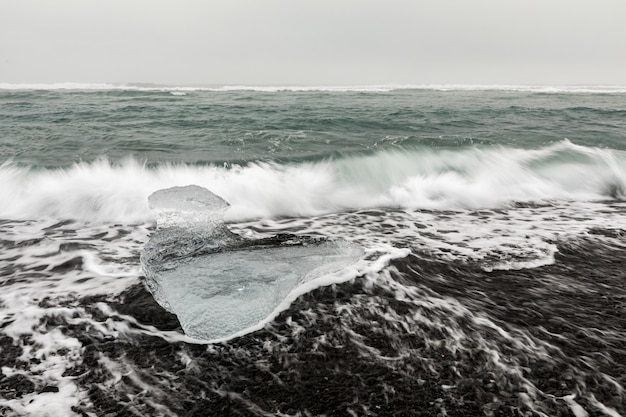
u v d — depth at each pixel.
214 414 2.23
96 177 6.70
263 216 6.05
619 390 2.42
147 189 6.42
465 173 7.79
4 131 9.95
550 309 3.35
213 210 4.66
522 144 9.43
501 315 3.23
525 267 4.18
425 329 3.00
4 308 3.21
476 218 6.01
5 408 2.21
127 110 14.77
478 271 4.07
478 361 2.66
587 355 2.74
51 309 3.20
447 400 2.34
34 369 2.54
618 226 5.59
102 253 4.40
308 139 9.81
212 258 3.74
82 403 2.27
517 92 32.84
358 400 2.34
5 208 5.84
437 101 21.89
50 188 6.29
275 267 3.57
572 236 5.12
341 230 5.41
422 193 7.06
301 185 7.02
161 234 4.20
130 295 3.44
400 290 3.53
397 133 11.02
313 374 2.55
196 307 3.05
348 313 3.18
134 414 2.21
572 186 7.62
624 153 8.86
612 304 3.45
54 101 17.06
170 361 2.65
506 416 2.23
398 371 2.58
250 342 2.84
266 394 2.39
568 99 24.23
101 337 2.88
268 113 14.80
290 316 3.12
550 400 2.35
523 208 6.60
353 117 13.97
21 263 4.12
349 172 7.56
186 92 25.69
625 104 20.59
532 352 2.76
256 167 7.43
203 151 8.41
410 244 4.78
